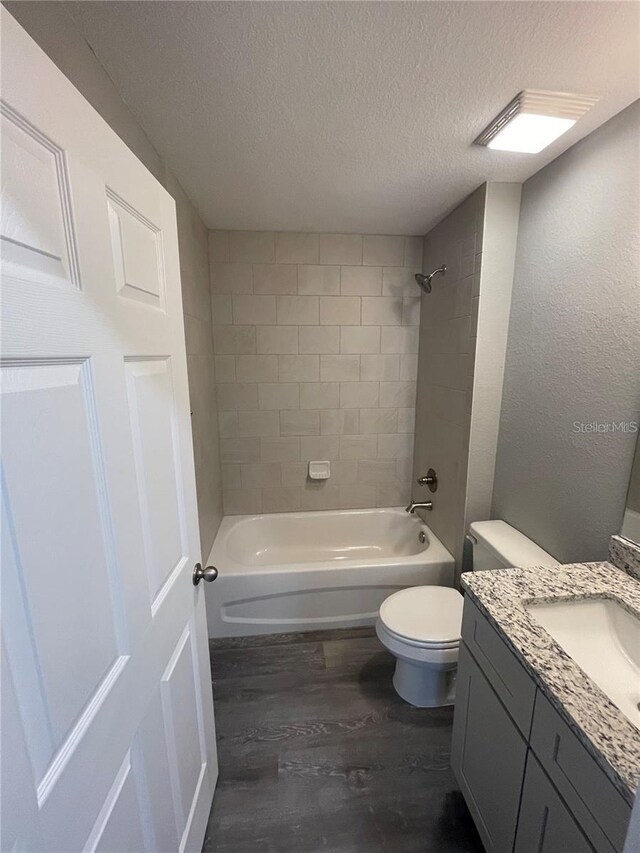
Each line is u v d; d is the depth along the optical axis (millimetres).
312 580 2127
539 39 914
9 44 437
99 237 616
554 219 1504
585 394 1377
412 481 2844
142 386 776
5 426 427
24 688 448
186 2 821
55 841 497
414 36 906
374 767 1427
